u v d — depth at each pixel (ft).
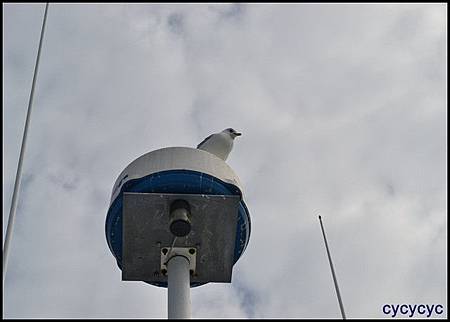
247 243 52.08
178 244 49.47
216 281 50.93
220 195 48.67
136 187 49.39
